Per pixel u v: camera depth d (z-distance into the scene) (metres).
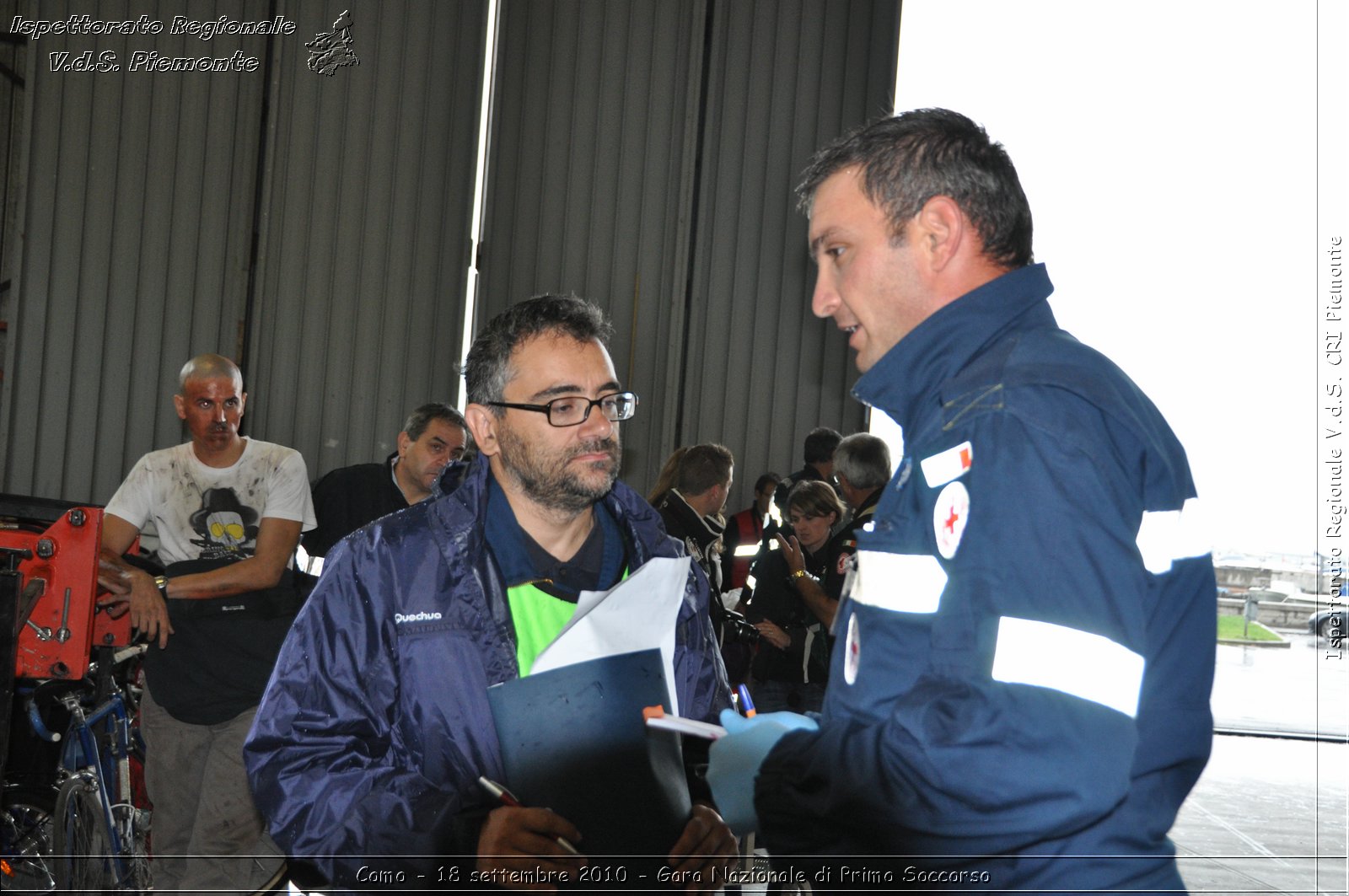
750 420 6.94
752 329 6.93
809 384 6.97
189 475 3.54
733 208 6.90
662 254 6.84
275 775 1.44
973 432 1.06
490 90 6.73
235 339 6.54
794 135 6.91
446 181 6.70
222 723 3.26
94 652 3.19
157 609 3.18
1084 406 1.04
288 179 6.57
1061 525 0.98
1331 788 6.34
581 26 6.77
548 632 1.55
